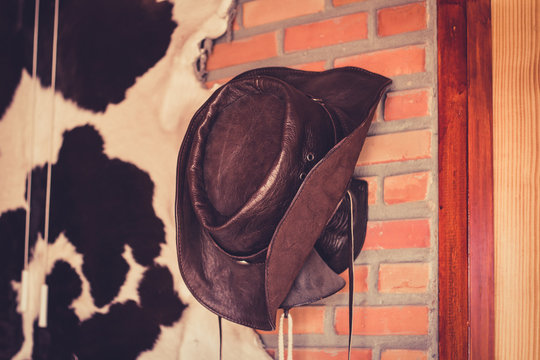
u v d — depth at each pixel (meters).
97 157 1.52
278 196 0.88
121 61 1.51
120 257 1.44
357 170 1.14
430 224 1.05
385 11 1.13
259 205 0.87
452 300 1.02
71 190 1.57
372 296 1.10
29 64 1.72
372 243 1.11
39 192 1.65
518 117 1.03
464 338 1.00
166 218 1.37
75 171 1.57
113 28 1.54
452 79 1.06
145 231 1.41
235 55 1.32
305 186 0.87
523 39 1.04
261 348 1.20
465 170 1.04
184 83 1.38
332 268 1.09
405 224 1.08
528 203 1.01
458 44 1.07
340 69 1.11
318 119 0.94
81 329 1.49
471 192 1.03
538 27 1.03
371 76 1.08
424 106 1.08
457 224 1.03
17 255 1.66
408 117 1.09
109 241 1.47
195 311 1.30
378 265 1.09
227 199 0.94
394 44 1.12
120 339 1.42
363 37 1.15
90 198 1.52
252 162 0.93
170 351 1.33
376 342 1.08
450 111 1.06
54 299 1.56
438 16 1.08
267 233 0.92
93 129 1.54
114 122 1.51
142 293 1.39
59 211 1.59
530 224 1.00
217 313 1.01
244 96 0.99
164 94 1.41
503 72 1.05
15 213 1.68
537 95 1.02
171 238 1.36
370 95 1.03
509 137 1.04
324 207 0.93
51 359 1.55
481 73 1.06
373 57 1.14
